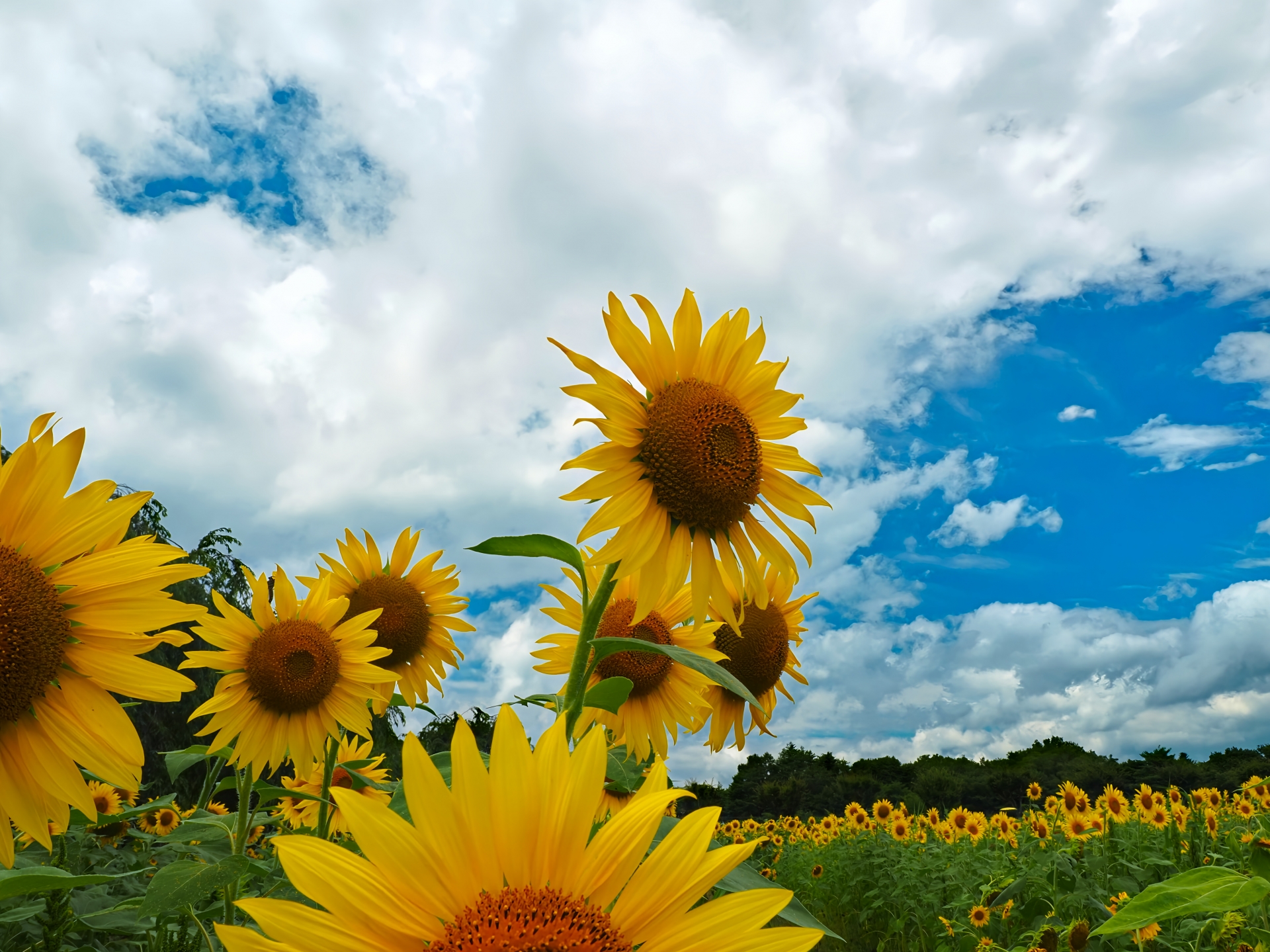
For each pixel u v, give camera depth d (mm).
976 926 7621
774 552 3301
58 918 2984
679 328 3305
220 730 4973
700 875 1543
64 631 2715
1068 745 34062
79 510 2791
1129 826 10047
